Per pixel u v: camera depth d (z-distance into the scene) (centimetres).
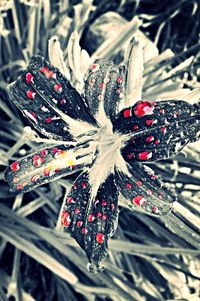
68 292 59
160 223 59
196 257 60
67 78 35
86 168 36
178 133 34
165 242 60
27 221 56
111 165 36
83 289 56
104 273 54
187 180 58
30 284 61
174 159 56
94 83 35
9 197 61
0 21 61
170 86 59
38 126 35
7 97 64
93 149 36
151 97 59
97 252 35
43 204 59
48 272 62
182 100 34
